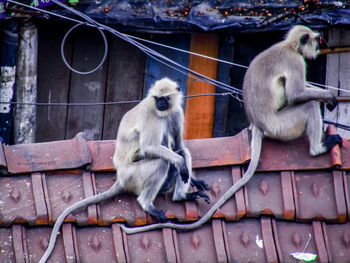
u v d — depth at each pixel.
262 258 18.45
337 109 40.69
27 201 19.48
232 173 20.55
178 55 40.28
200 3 35.84
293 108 21.81
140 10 35.47
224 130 40.72
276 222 19.28
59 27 40.09
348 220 19.12
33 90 37.28
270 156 20.67
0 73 36.22
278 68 22.38
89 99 41.19
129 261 18.38
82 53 40.72
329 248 18.53
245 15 35.06
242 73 40.38
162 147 20.45
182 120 22.08
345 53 40.19
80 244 18.81
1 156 20.09
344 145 20.72
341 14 34.75
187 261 18.47
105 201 19.91
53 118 40.91
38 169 20.17
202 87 40.25
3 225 19.00
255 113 21.75
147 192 19.86
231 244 18.80
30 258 18.41
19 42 36.38
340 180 19.81
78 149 20.64
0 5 34.91
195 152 21.11
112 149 21.11
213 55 40.12
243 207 19.34
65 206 19.55
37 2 35.31
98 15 35.12
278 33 39.91
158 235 19.11
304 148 20.97
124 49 40.91
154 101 21.05
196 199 20.09
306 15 34.62
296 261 18.33
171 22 35.09
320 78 40.62
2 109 36.50
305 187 19.86
